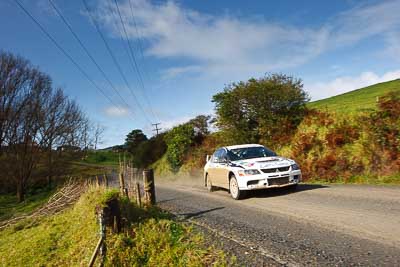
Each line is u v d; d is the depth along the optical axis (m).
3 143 36.81
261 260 4.86
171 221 7.76
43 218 14.51
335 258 4.58
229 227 6.90
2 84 36.53
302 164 14.98
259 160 10.46
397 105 12.66
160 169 37.53
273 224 6.72
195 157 29.81
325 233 5.71
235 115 20.08
